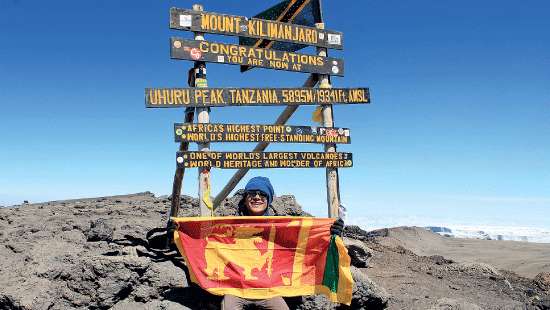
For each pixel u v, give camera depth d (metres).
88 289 3.40
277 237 3.50
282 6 4.46
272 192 3.73
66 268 3.55
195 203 6.89
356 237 8.19
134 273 3.50
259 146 4.27
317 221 3.55
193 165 3.69
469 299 4.99
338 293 3.40
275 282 3.42
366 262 5.61
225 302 3.24
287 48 4.28
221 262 3.39
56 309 3.31
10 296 3.28
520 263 14.77
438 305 4.36
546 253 16.23
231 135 3.83
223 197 4.83
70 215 5.73
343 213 3.58
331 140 4.21
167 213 6.12
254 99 3.94
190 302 3.48
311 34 4.30
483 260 15.66
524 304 5.21
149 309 3.37
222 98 3.83
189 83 4.01
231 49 3.88
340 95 4.27
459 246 18.36
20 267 3.71
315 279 3.52
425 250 17.19
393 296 4.61
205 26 3.81
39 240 4.25
